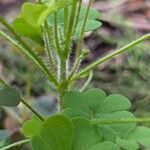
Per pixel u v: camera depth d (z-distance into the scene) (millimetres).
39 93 316
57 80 158
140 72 335
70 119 135
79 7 150
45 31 157
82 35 159
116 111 154
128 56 344
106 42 365
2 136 182
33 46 207
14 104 150
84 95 155
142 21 393
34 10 132
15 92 151
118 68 339
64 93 159
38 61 151
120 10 405
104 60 156
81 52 158
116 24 378
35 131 151
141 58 344
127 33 372
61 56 157
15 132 214
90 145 137
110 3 414
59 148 136
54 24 153
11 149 182
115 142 145
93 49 360
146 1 415
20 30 176
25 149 250
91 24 172
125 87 326
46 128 135
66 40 154
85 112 150
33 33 177
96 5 411
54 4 134
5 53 338
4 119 284
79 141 137
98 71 335
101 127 148
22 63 333
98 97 156
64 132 135
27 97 263
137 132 150
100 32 370
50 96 306
